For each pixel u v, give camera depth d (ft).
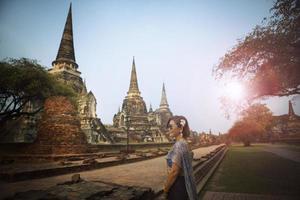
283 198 20.98
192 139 183.42
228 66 36.94
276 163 50.11
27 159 42.16
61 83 80.79
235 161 58.18
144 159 59.16
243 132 169.68
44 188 20.15
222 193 23.24
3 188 20.15
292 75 32.96
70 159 42.45
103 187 15.52
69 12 167.12
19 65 68.64
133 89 238.48
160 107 302.86
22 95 71.10
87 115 118.32
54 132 46.29
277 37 30.22
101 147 69.72
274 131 215.10
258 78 35.96
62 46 155.12
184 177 8.83
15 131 89.20
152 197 17.35
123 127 180.45
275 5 30.07
